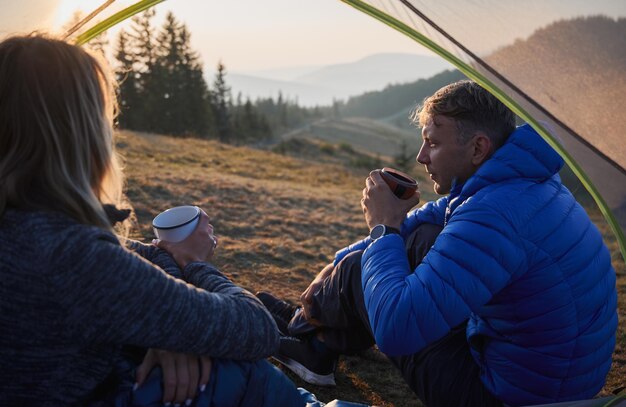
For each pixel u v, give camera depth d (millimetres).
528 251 1756
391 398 2510
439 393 1986
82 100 1245
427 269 1765
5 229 1189
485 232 1735
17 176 1204
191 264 1675
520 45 1644
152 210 5223
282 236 4930
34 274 1172
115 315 1207
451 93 1921
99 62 1339
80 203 1235
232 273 3854
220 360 1444
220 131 72000
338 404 1769
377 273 1883
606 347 1932
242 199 6148
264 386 1491
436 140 1947
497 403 1923
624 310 3701
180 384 1389
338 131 114438
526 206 1774
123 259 1222
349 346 2357
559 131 1654
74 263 1174
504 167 1830
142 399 1369
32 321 1189
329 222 5590
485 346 1924
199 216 1782
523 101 1660
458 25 1662
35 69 1222
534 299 1783
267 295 2766
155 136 15016
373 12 1792
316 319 2357
